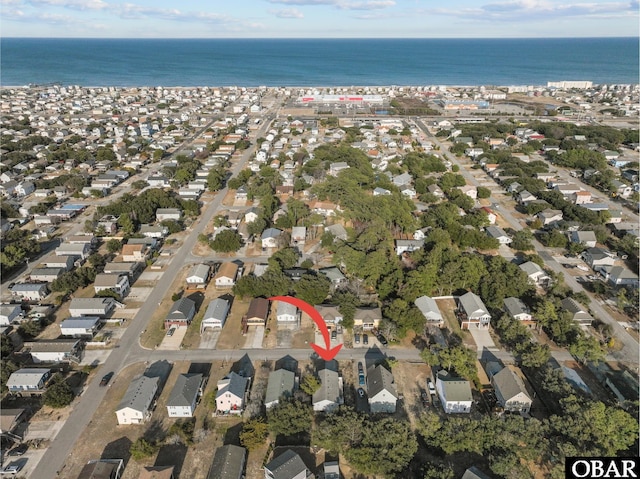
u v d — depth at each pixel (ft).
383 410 194.59
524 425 173.99
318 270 295.69
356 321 248.11
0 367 207.62
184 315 247.70
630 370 219.00
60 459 173.37
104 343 236.02
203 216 399.03
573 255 330.13
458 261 282.36
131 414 187.32
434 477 154.61
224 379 203.51
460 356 209.67
